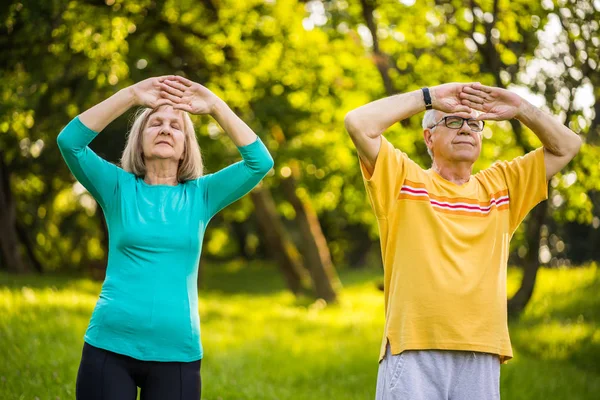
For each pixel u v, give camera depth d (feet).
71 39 33.04
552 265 68.28
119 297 10.97
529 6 29.53
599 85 29.17
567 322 37.86
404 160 12.20
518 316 35.99
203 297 59.11
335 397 23.29
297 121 47.47
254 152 11.82
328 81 45.91
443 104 12.10
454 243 11.87
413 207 12.00
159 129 11.62
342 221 98.37
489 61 30.45
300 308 53.88
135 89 11.57
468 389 11.67
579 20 28.60
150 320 10.91
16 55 31.60
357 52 44.98
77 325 27.96
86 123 11.32
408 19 37.47
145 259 11.11
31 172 57.88
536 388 24.75
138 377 11.07
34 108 34.45
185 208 11.51
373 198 12.12
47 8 29.73
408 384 11.57
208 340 31.35
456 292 11.62
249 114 45.96
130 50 39.88
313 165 52.11
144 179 11.84
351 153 52.13
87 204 73.51
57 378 19.92
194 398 11.10
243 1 41.83
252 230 99.66
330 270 57.77
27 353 22.47
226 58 43.16
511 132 35.09
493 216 12.22
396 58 38.58
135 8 36.55
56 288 43.37
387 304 12.26
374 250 116.06
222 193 11.85
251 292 73.20
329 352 31.12
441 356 11.62
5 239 60.49
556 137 12.56
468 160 12.23
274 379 25.81
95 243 77.25
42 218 72.43
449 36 33.14
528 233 34.76
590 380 27.35
